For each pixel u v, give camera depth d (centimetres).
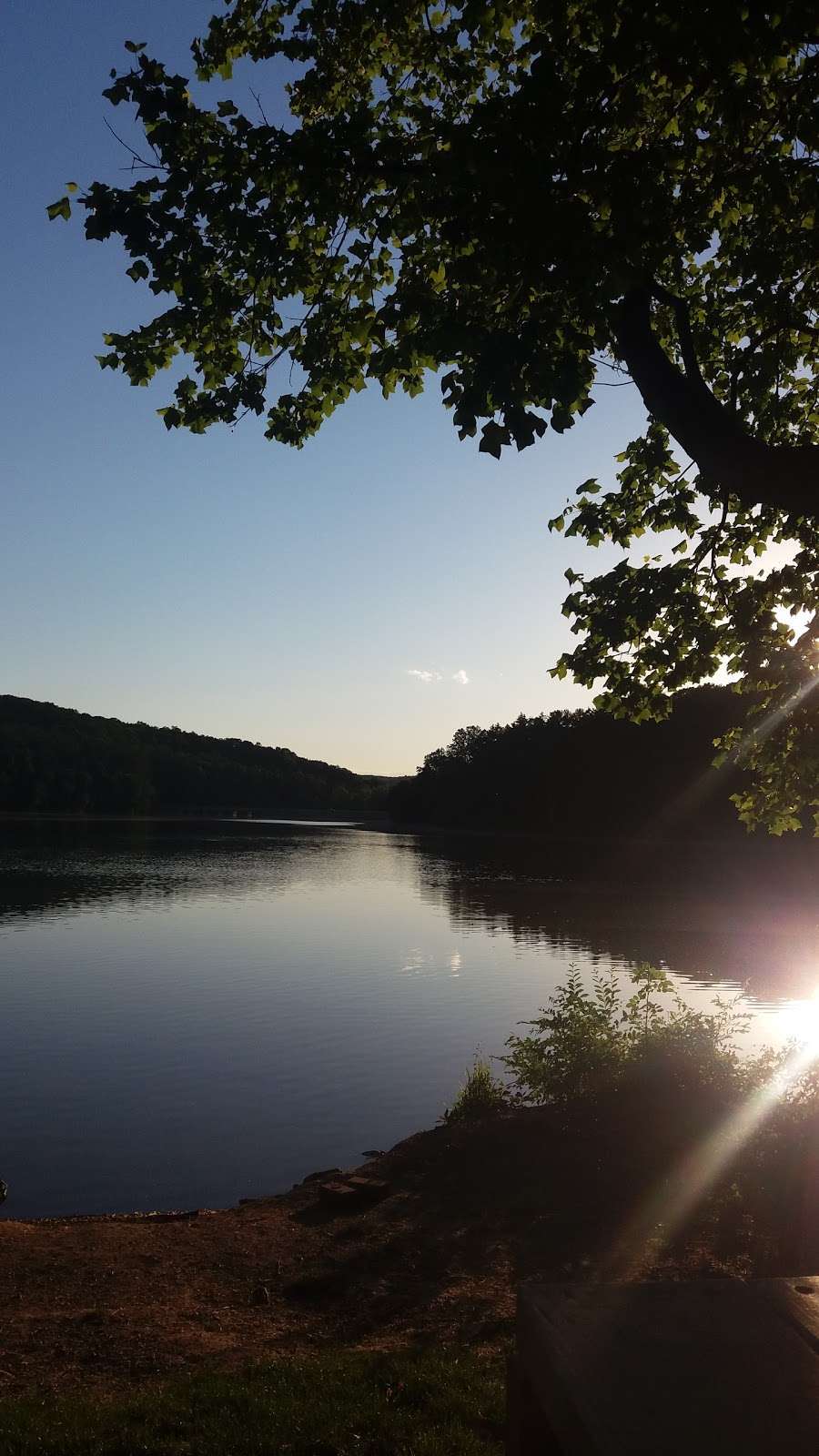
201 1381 669
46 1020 2405
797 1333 268
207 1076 1900
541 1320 275
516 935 4081
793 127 620
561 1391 245
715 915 4778
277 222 703
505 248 571
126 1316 852
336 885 6606
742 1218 922
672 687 987
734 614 978
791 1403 229
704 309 902
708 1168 995
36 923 4369
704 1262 849
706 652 969
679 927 4272
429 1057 2030
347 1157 1459
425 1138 1328
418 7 739
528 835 13212
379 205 702
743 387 905
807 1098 959
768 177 641
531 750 13600
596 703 988
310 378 785
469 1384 623
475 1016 2445
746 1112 1038
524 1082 1287
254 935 4088
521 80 606
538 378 586
